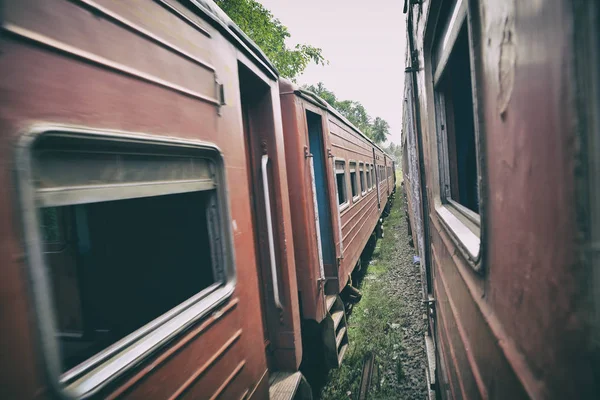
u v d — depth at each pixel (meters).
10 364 0.84
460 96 2.56
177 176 1.51
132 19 1.28
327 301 4.23
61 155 1.00
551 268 0.68
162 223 2.24
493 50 0.97
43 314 0.91
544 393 0.72
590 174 0.54
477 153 1.16
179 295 2.24
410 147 4.08
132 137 1.22
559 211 0.63
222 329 1.77
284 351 3.03
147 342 1.27
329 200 4.39
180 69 1.54
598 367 0.54
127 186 1.22
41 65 0.96
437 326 2.89
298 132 3.47
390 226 13.27
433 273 3.20
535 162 0.73
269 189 2.93
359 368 3.91
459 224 1.83
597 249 0.54
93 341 2.16
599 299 0.54
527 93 0.75
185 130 1.55
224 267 1.84
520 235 0.84
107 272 2.27
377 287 6.48
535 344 0.77
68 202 1.01
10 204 0.86
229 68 2.02
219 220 1.82
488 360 1.16
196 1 1.70
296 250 3.54
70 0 1.05
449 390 2.15
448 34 1.89
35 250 0.90
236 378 1.87
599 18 0.50
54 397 0.92
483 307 1.22
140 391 1.21
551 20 0.61
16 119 0.89
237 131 2.07
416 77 3.29
